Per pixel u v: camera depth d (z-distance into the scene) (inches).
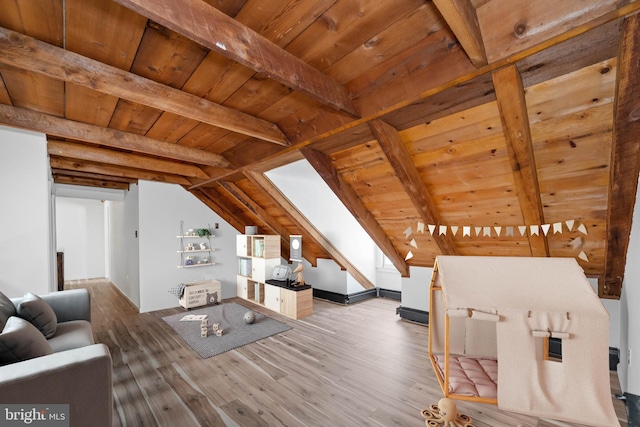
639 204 70.9
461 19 47.2
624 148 60.6
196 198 207.5
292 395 88.7
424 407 83.0
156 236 188.7
